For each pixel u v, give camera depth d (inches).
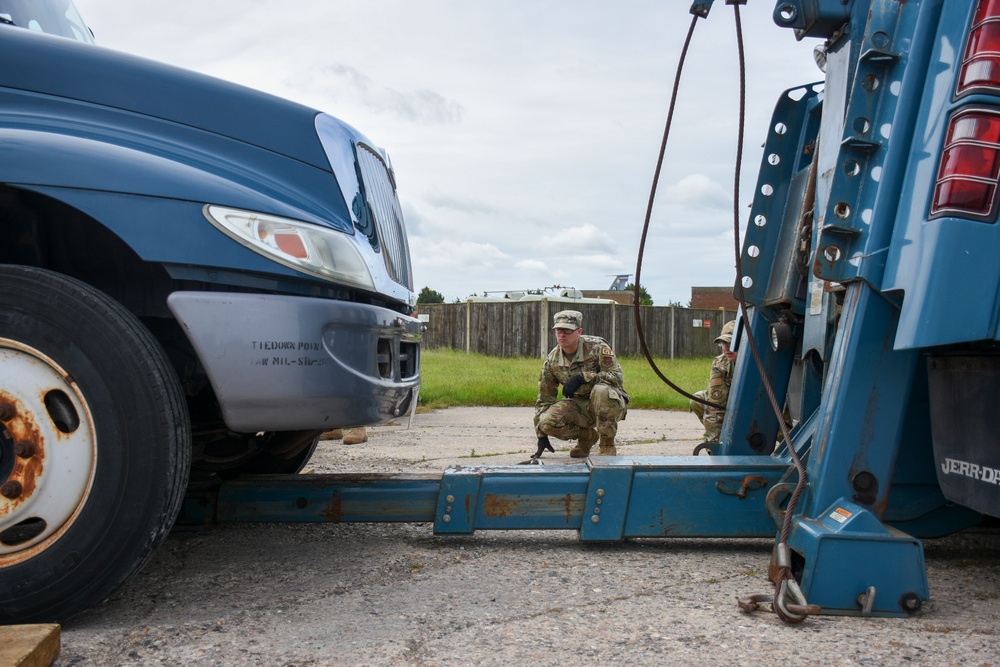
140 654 83.0
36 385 89.7
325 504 129.0
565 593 103.9
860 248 99.7
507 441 280.5
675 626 91.3
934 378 102.8
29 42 105.8
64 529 88.8
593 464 126.7
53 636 80.7
